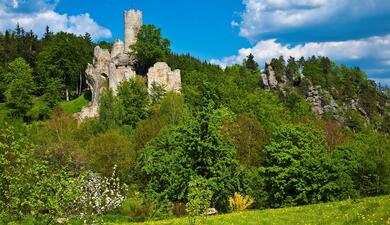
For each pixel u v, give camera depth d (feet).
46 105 449.06
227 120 289.12
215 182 164.76
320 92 649.20
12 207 78.59
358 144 245.45
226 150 172.76
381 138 228.63
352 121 581.12
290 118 433.89
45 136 312.09
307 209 119.85
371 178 206.49
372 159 207.21
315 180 185.47
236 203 167.63
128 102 385.09
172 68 539.29
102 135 282.56
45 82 503.61
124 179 244.63
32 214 79.41
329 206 118.52
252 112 368.68
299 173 187.93
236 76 612.29
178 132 186.09
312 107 625.41
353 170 208.85
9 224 74.79
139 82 412.16
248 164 265.54
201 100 355.97
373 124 620.08
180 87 437.58
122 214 171.53
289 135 205.05
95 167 243.40
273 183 193.16
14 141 82.84
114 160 255.91
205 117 175.63
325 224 94.02
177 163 172.55
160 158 180.24
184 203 169.78
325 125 382.22
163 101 376.68
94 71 444.96
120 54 462.19
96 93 431.84
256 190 197.67
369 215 92.17
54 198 80.84
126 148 268.82
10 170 80.33
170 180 169.78
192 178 164.96
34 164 80.43
